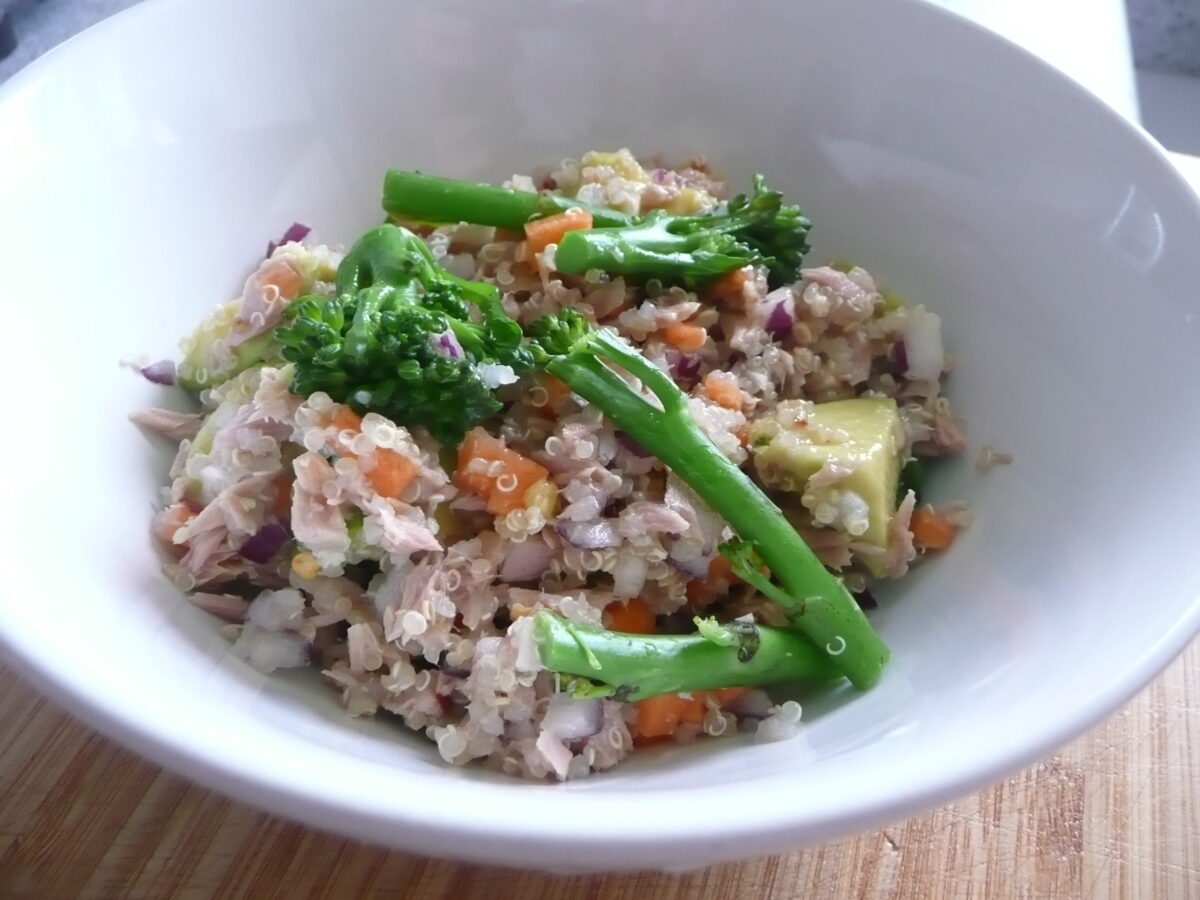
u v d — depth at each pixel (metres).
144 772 0.17
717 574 0.19
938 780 0.12
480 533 0.19
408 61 0.24
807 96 0.24
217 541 0.18
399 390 0.18
